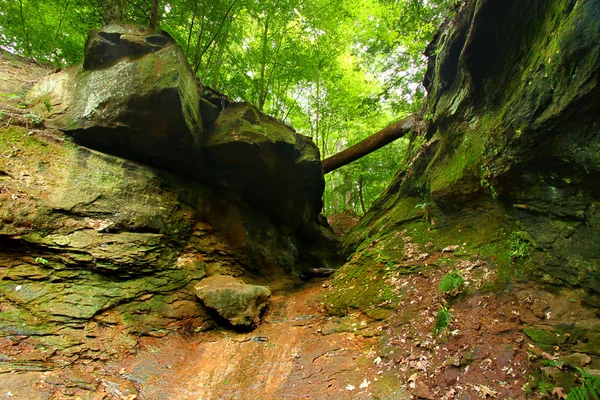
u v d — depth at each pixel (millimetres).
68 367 3889
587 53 3000
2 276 4402
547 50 3650
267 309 6957
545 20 3947
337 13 11836
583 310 3604
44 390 3383
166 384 4273
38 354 3850
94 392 3656
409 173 8398
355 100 14859
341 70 14703
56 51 10734
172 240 6824
